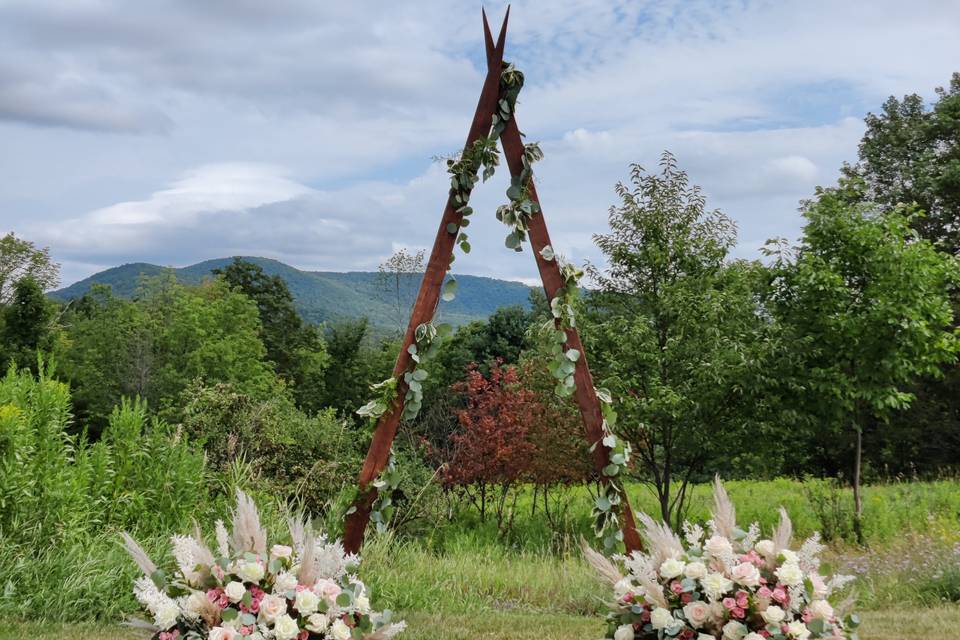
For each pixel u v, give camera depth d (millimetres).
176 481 7914
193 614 3592
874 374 12617
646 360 12180
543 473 13672
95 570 6551
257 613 3598
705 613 3984
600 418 5898
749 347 12078
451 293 5918
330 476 11805
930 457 24375
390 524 11719
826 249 13102
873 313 12273
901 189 29000
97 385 35781
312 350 45281
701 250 12484
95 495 7461
